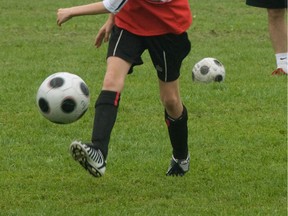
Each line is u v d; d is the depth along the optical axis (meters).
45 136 22.94
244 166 20.05
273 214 16.53
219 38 42.56
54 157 20.92
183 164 19.22
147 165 20.09
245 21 48.44
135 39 17.38
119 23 17.41
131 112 25.72
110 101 16.89
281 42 32.25
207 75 29.95
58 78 17.92
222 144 22.12
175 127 18.66
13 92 28.39
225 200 17.45
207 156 20.95
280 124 24.34
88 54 36.91
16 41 40.72
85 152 16.06
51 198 17.59
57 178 19.11
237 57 36.38
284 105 26.80
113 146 21.81
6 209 16.91
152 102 27.00
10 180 18.94
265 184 18.55
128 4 17.23
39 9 52.91
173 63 17.78
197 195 17.80
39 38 41.81
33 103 26.84
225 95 27.86
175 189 18.22
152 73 32.06
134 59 17.38
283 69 32.09
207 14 51.16
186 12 17.66
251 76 31.61
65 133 23.31
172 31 17.39
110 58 17.28
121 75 17.12
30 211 16.70
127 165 20.09
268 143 22.23
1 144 22.03
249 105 26.70
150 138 22.73
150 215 16.36
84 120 24.77
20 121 24.52
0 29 44.59
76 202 17.31
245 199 17.47
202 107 26.28
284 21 32.44
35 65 33.91
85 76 31.61
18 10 52.28
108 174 19.39
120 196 17.72
